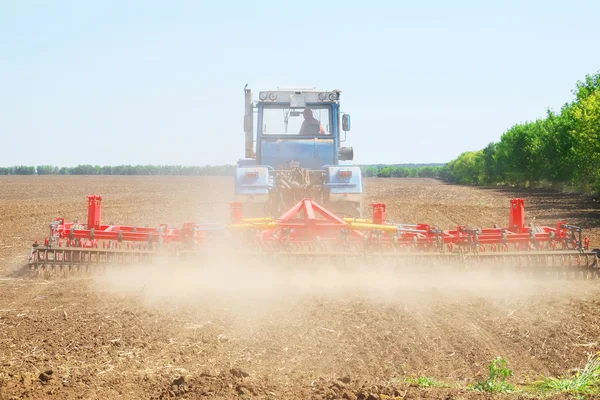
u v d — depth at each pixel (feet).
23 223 91.35
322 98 64.54
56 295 40.68
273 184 58.95
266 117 65.00
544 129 194.70
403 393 23.44
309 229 48.01
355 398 23.00
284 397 23.40
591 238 76.48
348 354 29.14
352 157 69.41
